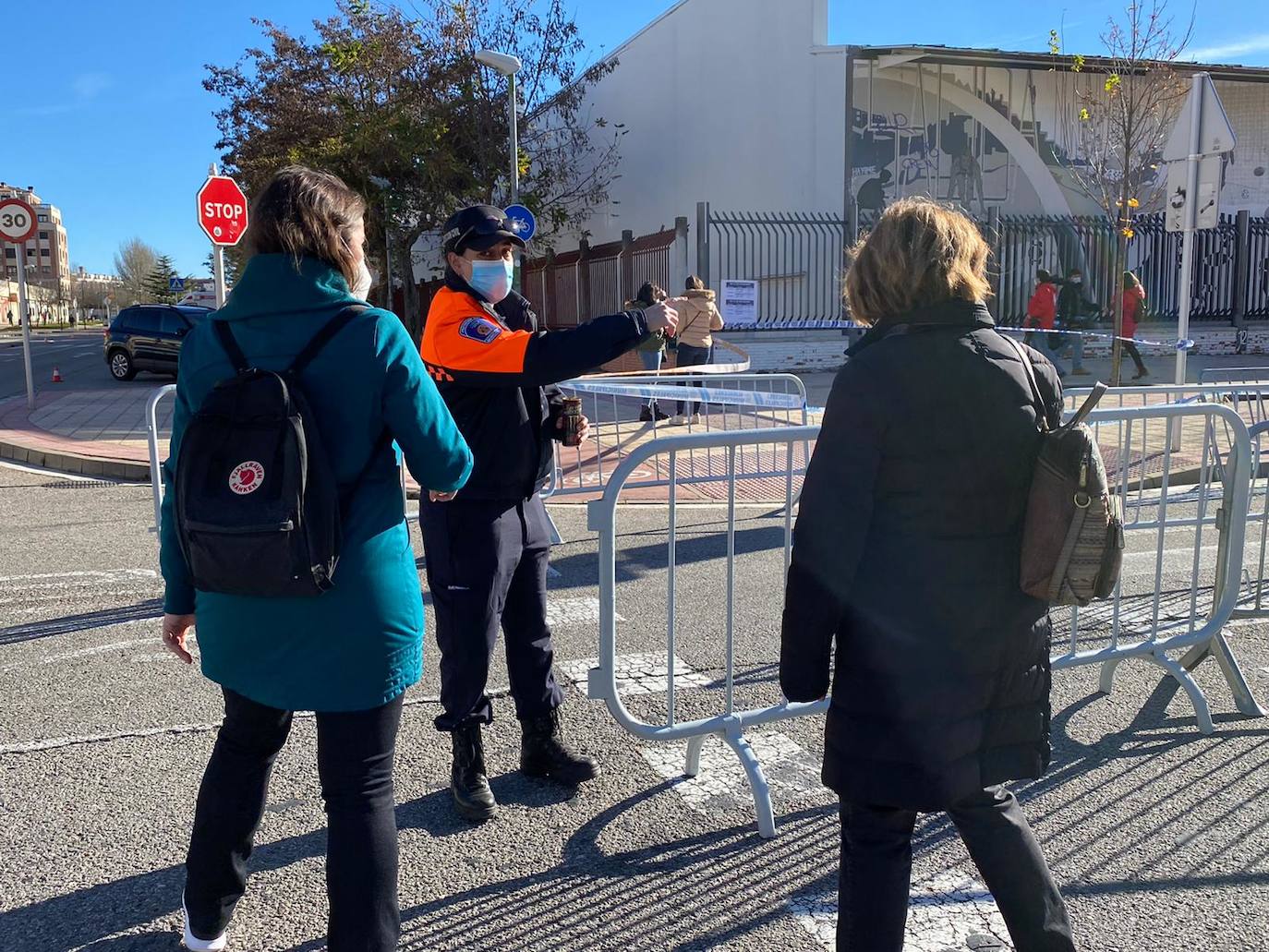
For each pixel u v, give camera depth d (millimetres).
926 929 2570
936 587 1938
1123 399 9555
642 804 3266
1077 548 1932
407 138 21734
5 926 2615
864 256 2064
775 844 3018
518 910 2680
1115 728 3793
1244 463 3838
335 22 24922
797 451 8742
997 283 19516
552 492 6973
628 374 8438
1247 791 3283
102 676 4359
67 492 8953
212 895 2434
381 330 2115
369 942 2154
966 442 1916
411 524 7406
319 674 2096
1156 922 2594
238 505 1940
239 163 27172
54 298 115125
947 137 21062
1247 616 4445
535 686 3375
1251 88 22172
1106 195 18062
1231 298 20703
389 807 2221
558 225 24922
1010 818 2133
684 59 23656
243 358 2094
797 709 3395
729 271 18516
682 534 7305
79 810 3203
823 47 19719
